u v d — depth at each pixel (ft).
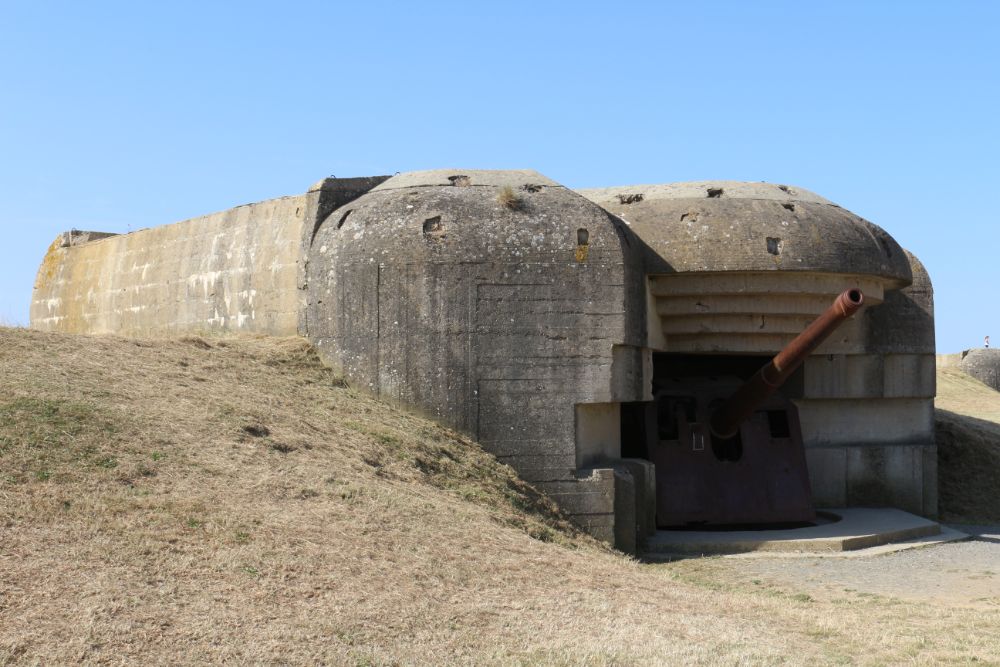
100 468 32.53
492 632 28.50
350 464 39.52
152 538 29.07
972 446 73.00
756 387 52.95
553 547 39.29
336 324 50.34
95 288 75.00
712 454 56.24
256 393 44.06
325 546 31.40
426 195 50.88
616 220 51.83
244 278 59.31
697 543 49.78
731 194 55.98
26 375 38.22
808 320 55.67
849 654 29.63
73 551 27.37
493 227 49.06
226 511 31.96
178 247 66.03
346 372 49.88
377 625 27.40
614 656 27.37
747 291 53.93
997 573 44.04
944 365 130.93
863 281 56.34
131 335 69.56
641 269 52.44
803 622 33.50
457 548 34.73
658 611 32.73
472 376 48.14
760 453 56.90
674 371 63.26
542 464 47.75
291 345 51.19
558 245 48.88
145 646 23.86
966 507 67.67
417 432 46.09
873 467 64.39
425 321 48.62
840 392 63.93
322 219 53.57
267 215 58.59
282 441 38.99
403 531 34.68
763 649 29.12
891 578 42.91
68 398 36.60
